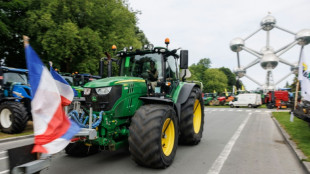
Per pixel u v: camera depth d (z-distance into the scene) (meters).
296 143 5.72
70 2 12.97
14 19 13.59
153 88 4.79
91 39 12.70
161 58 4.85
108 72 4.95
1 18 12.48
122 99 3.98
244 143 6.08
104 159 4.46
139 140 3.56
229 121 11.52
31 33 12.71
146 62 5.02
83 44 12.77
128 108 4.10
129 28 16.39
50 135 2.77
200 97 6.17
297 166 4.17
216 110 20.98
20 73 8.51
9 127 7.10
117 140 4.27
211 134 7.46
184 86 5.54
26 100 7.74
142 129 3.58
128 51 5.25
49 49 12.19
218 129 8.62
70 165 4.11
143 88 4.50
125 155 4.75
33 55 2.74
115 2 15.49
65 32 11.90
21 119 7.07
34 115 2.68
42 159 2.74
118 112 3.93
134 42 15.59
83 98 4.55
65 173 3.72
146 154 3.56
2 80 7.67
